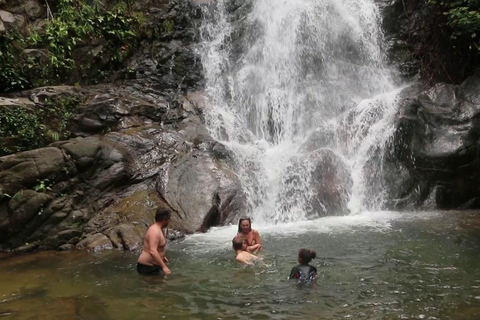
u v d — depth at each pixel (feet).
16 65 39.86
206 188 34.22
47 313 19.92
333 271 23.61
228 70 48.75
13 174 30.73
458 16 42.14
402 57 47.93
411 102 39.93
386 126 39.63
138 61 47.67
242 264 25.12
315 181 36.88
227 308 19.79
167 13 51.01
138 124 39.99
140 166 35.88
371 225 32.37
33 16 44.14
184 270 24.52
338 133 41.22
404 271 23.40
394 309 19.16
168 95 46.26
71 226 31.01
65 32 42.60
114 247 29.58
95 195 33.22
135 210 32.27
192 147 38.01
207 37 51.19
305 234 30.66
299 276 22.30
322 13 49.90
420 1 48.70
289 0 50.19
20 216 30.14
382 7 49.83
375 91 46.21
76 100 39.04
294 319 18.54
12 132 34.42
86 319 19.21
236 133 42.55
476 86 40.52
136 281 23.34
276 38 49.08
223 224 33.65
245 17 51.67
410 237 29.14
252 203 35.24
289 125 44.27
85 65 44.45
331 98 44.75
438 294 20.57
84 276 24.49
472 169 37.27
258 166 37.86
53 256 28.58
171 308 19.99
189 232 31.40
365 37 49.14
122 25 47.21
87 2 47.50
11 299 21.68
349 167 38.75
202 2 52.54
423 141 38.22
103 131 38.50
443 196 37.35
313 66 47.47
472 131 37.58
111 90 43.96
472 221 32.83
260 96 45.78
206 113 42.68
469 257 25.25
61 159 32.27
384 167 38.47
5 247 30.12
